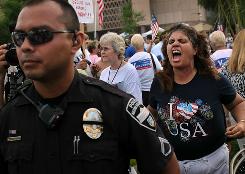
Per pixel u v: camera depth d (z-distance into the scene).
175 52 3.89
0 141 2.20
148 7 75.69
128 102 2.14
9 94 3.47
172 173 2.27
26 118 2.14
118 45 5.73
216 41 8.59
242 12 45.50
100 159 2.05
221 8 48.44
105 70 5.95
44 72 2.03
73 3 8.27
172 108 3.91
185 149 3.87
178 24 4.01
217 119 3.83
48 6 2.03
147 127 2.16
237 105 3.97
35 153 2.09
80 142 2.06
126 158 2.19
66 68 2.10
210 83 3.88
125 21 48.03
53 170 2.06
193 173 3.86
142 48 8.92
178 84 3.93
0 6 48.50
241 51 5.38
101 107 2.11
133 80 5.77
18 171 2.12
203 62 3.90
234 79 5.39
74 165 2.05
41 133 2.09
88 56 9.06
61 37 2.04
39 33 2.01
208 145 3.83
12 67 3.53
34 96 2.16
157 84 4.04
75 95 2.11
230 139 4.07
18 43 2.04
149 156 2.17
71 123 2.08
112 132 2.11
